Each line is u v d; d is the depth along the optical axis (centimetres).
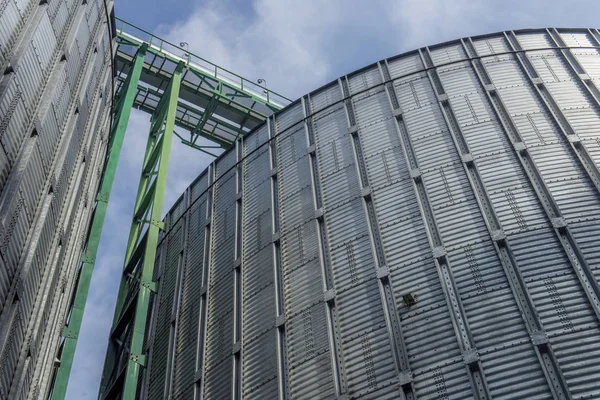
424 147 2867
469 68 3219
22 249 2022
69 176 2598
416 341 2252
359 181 2875
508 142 2766
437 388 2114
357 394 2233
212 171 3728
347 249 2658
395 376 2203
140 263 3766
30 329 2148
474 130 2859
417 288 2388
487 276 2317
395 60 3419
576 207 2456
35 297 2186
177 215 3816
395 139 2980
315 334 2478
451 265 2395
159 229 3666
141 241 3800
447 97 3070
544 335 2100
